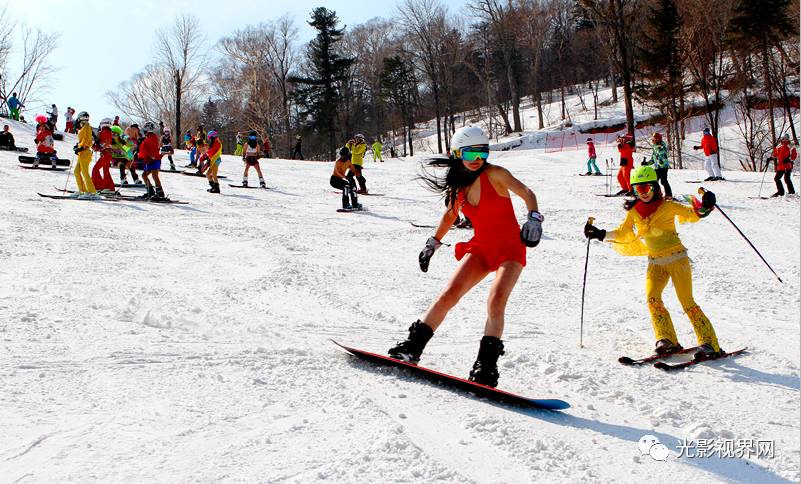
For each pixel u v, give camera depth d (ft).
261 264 28.91
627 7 137.08
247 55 195.21
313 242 36.63
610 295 26.08
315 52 215.31
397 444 10.91
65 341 15.76
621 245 19.13
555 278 29.12
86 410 11.78
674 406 14.15
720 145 147.02
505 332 19.80
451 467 10.41
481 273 14.99
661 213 18.16
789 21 127.13
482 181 14.76
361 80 254.47
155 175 50.60
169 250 31.60
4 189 51.67
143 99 201.16
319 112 212.64
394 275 28.58
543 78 232.32
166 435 10.91
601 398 14.46
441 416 12.53
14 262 25.72
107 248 30.83
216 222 42.55
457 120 251.60
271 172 83.05
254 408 12.35
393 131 233.55
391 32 256.11
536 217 13.89
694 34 137.18
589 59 235.20
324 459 10.30
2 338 15.55
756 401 14.71
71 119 111.75
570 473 10.55
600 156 107.04
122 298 20.85
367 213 50.60
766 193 60.64
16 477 9.29
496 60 223.51
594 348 18.61
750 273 30.42
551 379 15.53
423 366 15.85
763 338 19.94
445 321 20.95
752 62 149.48
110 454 10.11
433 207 54.49
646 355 18.06
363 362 15.67
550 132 175.83
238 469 9.86
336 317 20.81
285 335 18.01
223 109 247.91
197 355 15.33
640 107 184.85
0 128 102.83
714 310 23.53
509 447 11.28
